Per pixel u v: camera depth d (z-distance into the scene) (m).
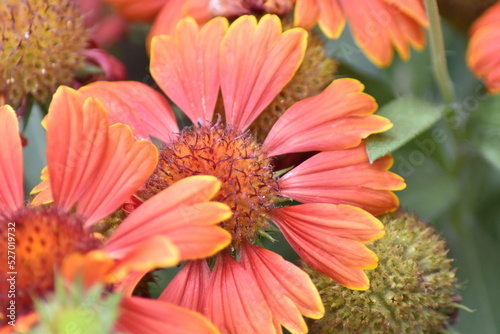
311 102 0.33
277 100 0.33
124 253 0.29
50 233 0.29
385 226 0.33
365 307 0.32
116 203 0.30
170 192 0.29
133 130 0.33
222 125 0.33
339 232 0.31
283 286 0.31
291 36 0.33
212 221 0.28
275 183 0.32
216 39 0.33
